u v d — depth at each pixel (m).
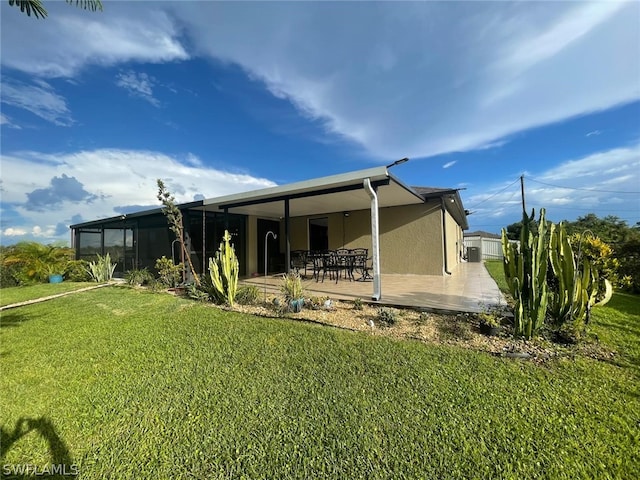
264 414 2.46
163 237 11.16
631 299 6.31
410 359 3.32
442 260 9.62
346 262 9.88
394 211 10.41
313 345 3.80
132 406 2.65
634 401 2.48
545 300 3.74
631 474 1.80
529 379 2.85
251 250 12.30
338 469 1.90
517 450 2.00
